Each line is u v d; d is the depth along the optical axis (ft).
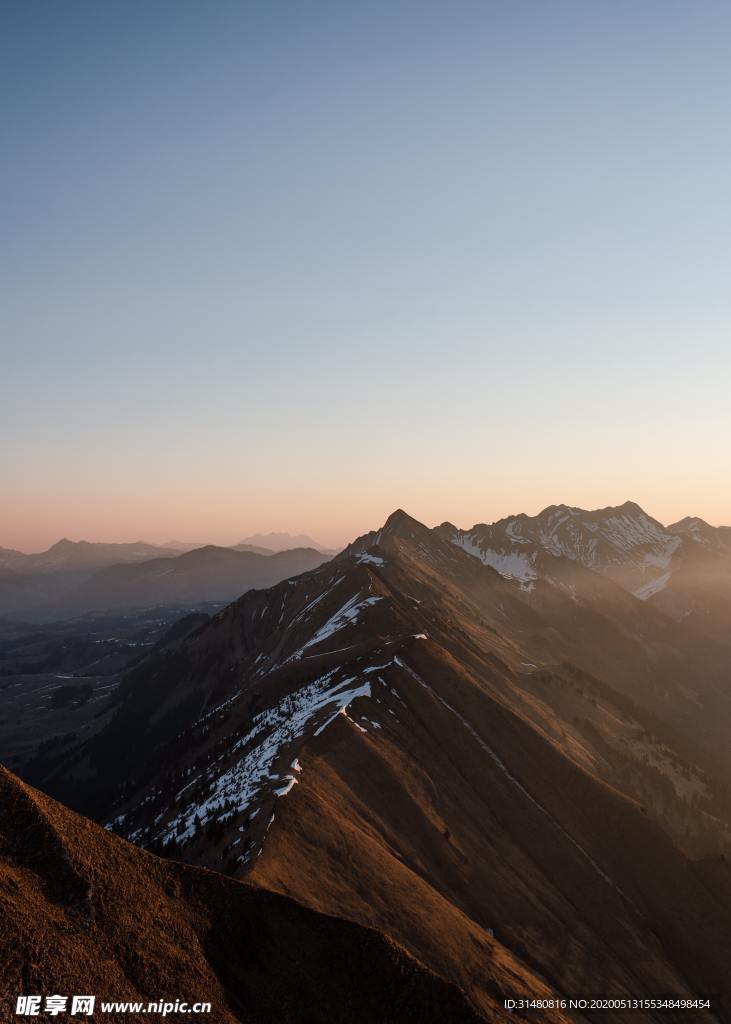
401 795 358.64
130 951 155.63
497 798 419.95
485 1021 179.73
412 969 187.21
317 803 302.86
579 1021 282.97
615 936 363.76
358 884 264.52
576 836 428.56
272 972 177.47
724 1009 363.35
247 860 250.78
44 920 146.92
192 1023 150.10
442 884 315.37
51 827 166.30
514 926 320.50
